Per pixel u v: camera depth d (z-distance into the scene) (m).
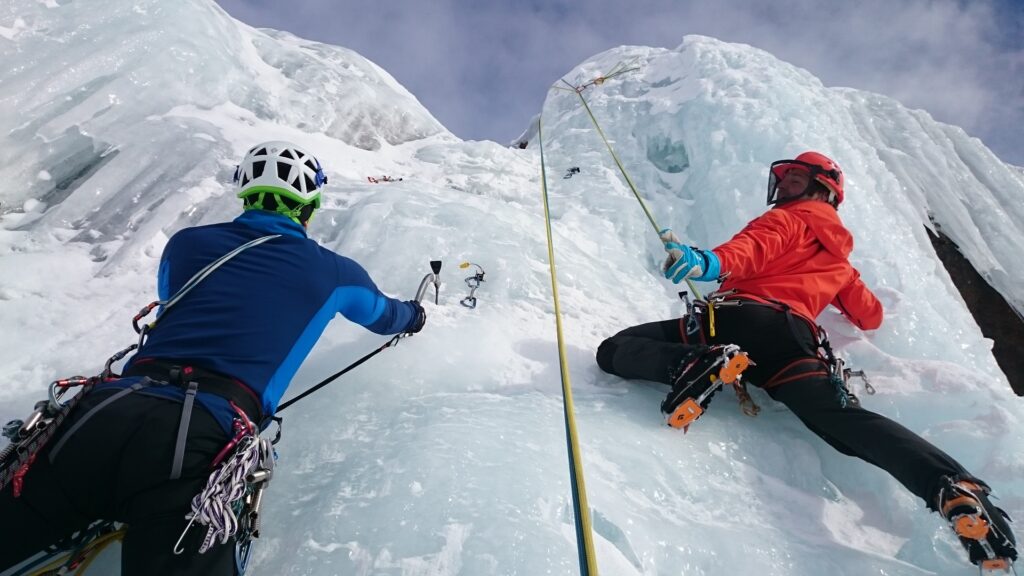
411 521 1.52
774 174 2.83
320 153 5.34
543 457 1.82
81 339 2.64
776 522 1.81
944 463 1.57
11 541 1.13
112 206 3.71
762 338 2.18
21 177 3.67
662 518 1.72
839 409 1.92
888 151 5.12
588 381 2.56
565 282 3.60
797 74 6.03
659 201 5.08
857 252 3.59
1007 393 2.29
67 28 4.44
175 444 1.18
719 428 2.17
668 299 3.94
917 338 2.89
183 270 1.53
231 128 4.85
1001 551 1.45
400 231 3.62
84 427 1.18
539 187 5.58
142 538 1.13
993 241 4.80
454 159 6.16
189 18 5.22
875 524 1.91
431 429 1.92
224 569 1.18
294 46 7.23
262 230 1.63
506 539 1.46
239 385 1.36
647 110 6.41
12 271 2.96
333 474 1.77
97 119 4.17
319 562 1.43
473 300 3.09
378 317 1.97
